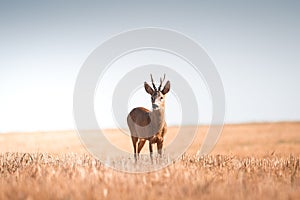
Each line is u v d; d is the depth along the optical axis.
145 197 26.56
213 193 27.03
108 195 26.88
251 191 27.91
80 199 26.22
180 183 30.00
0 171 37.34
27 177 33.09
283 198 26.52
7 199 26.70
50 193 27.03
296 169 37.09
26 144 93.44
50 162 41.09
